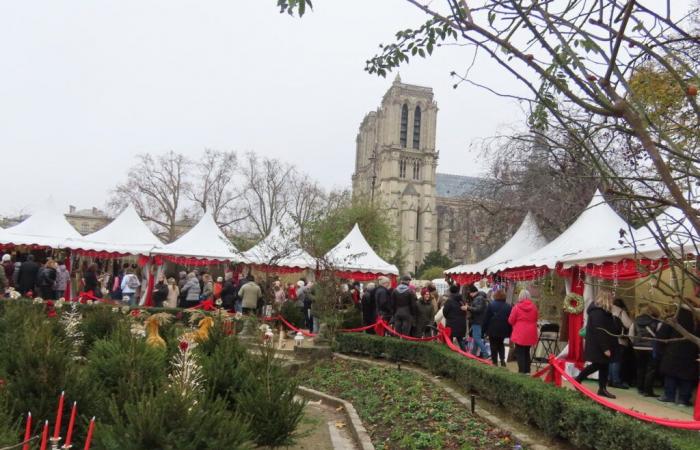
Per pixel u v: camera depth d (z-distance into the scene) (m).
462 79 2.60
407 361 12.48
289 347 14.15
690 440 4.70
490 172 21.61
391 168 94.44
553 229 19.20
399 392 9.45
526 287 16.66
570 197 17.00
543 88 2.58
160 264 23.33
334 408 9.55
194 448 4.11
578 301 11.03
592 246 11.17
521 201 20.08
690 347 8.14
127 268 21.31
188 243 23.56
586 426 5.83
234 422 4.51
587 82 2.02
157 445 4.05
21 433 4.58
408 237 90.81
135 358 6.22
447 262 69.69
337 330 14.61
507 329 10.93
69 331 8.46
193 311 11.88
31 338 5.46
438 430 7.12
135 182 56.22
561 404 6.35
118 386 5.62
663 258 2.49
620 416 5.52
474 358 9.74
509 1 2.09
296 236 21.95
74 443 5.07
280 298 18.98
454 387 9.70
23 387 5.02
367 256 22.70
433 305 14.14
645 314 9.08
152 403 4.20
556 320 15.34
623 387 9.98
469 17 2.14
